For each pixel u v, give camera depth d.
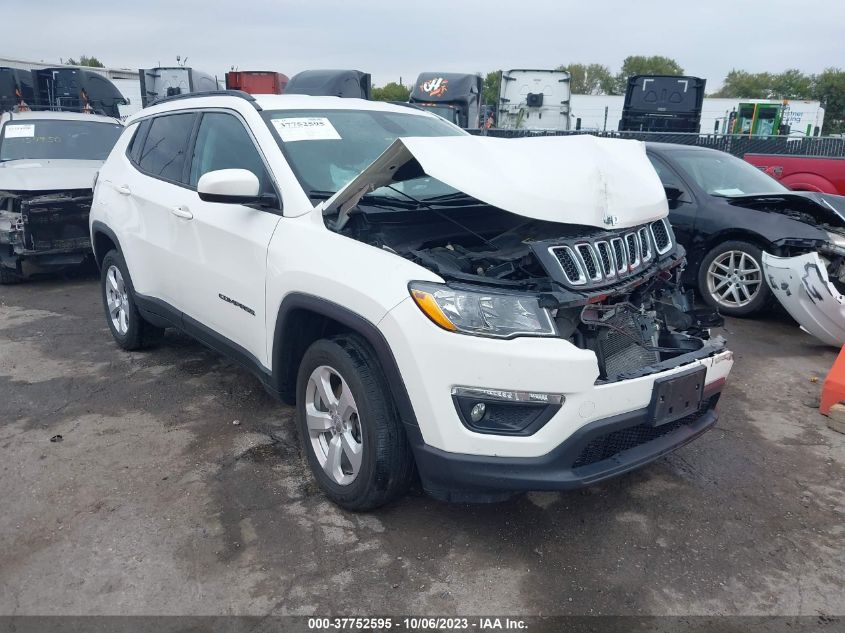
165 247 4.41
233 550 2.97
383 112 4.42
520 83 19.58
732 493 3.50
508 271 2.94
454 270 2.86
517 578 2.82
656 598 2.72
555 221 2.87
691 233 6.73
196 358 5.30
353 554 2.95
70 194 7.39
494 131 16.19
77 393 4.64
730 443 4.04
